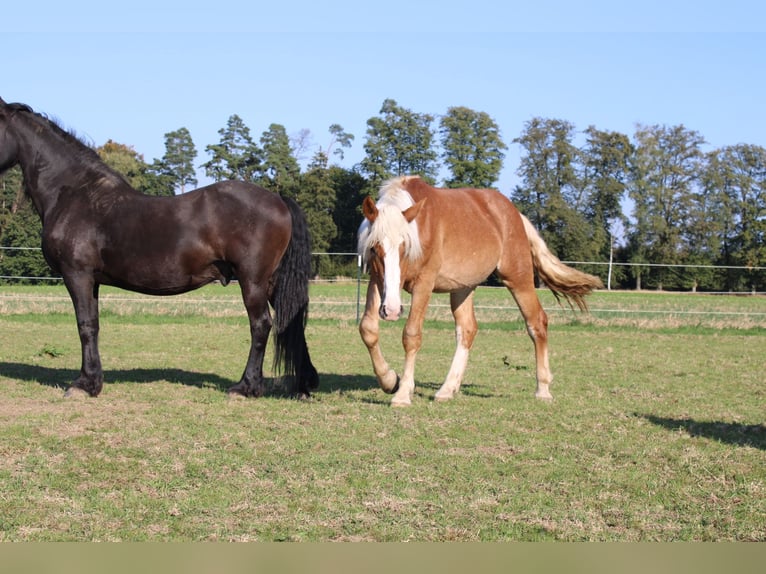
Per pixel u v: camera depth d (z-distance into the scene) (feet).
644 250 213.46
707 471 18.80
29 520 14.75
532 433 22.77
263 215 26.63
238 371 35.94
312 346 46.88
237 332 53.72
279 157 203.72
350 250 209.26
